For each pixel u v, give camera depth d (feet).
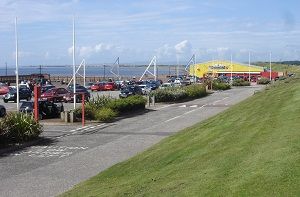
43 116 103.76
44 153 63.36
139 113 120.78
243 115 71.41
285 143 35.55
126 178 42.80
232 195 26.11
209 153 42.98
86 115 102.37
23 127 70.59
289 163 29.04
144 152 57.57
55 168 52.70
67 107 139.33
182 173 36.88
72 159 58.34
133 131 85.10
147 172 43.32
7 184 44.73
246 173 29.68
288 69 529.04
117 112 110.52
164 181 35.60
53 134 82.07
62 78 386.93
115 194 35.27
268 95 106.11
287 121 49.70
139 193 33.50
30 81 274.16
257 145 38.99
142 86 215.92
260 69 416.26
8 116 72.64
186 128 80.53
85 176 47.88
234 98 175.94
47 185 43.96
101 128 90.27
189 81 284.82
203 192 28.22
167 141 63.41
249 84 291.38
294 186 25.22
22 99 171.22
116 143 71.00
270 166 29.55
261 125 52.26
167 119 105.50
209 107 137.18
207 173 33.35
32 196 39.78
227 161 35.63
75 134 82.28
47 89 173.17
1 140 67.87
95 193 37.76
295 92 90.79
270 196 24.66
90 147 67.77
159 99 156.76
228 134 52.60
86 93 169.17
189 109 131.54
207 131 61.62
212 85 240.73
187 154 46.73
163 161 46.98
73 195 38.68
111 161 56.08
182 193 29.45
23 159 59.00
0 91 202.80
